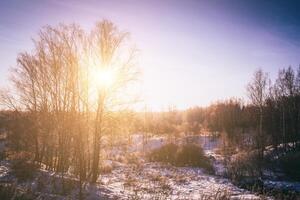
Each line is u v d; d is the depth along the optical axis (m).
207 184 29.83
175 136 69.00
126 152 49.44
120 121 23.91
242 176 34.25
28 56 28.08
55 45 25.88
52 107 27.25
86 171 23.95
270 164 39.56
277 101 58.34
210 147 63.66
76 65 23.98
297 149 46.12
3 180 19.38
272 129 55.56
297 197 24.53
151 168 39.34
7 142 32.25
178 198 20.44
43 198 14.88
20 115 30.45
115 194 19.66
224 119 78.38
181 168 40.84
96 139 23.59
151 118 88.62
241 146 56.44
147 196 19.73
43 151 29.39
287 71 57.78
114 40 23.58
